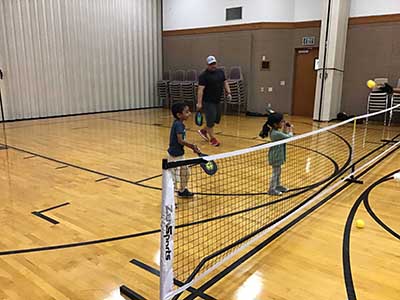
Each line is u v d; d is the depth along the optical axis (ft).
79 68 34.76
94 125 28.71
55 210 11.29
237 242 9.08
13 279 7.54
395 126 28.73
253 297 6.98
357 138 23.63
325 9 29.68
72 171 15.67
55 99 33.35
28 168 16.12
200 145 21.11
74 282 7.45
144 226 10.16
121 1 37.22
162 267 5.97
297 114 35.63
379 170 15.98
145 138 23.32
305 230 9.97
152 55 41.32
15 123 29.43
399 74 29.91
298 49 34.47
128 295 7.00
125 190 13.20
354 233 9.82
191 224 10.21
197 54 39.29
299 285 7.40
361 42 31.12
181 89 39.19
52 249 8.82
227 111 37.83
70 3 33.01
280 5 33.88
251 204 11.75
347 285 7.42
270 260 8.38
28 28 30.50
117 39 37.50
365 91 31.60
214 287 7.29
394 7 29.17
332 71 30.22
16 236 9.50
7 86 29.94
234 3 35.55
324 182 14.10
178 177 12.06
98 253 8.65
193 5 38.50
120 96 38.83
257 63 35.17
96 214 11.00
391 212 11.27
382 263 8.29
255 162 16.78
